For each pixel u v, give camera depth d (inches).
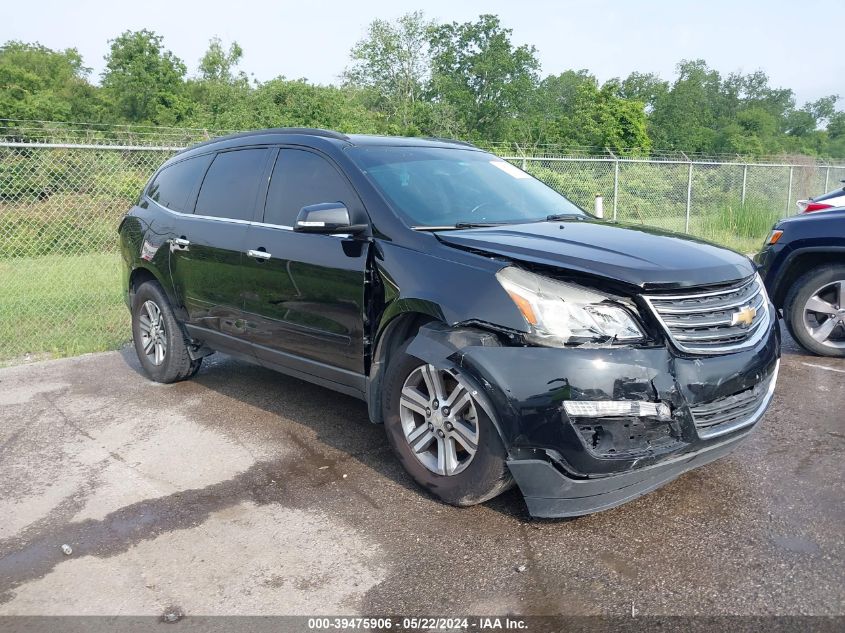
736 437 133.6
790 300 248.4
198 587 116.6
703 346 127.4
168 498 148.9
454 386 140.1
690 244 143.9
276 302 175.8
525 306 123.7
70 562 124.8
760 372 134.3
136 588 116.5
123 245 235.9
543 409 120.0
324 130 186.1
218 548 128.6
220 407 206.2
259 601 112.4
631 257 129.6
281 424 191.3
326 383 170.2
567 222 164.4
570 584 114.8
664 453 121.8
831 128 2856.8
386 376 148.2
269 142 191.8
